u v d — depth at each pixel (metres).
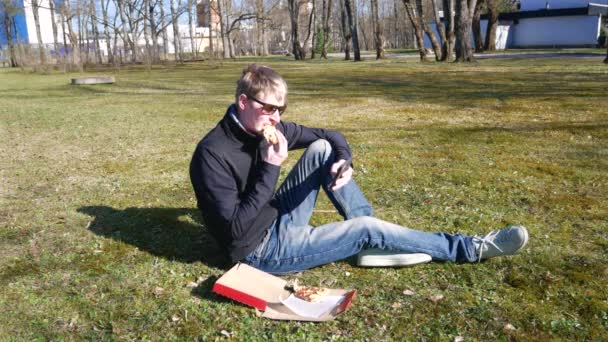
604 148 5.89
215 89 15.17
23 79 23.88
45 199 4.52
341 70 22.20
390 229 2.76
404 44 72.19
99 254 3.26
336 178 2.70
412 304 2.56
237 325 2.41
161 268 3.02
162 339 2.32
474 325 2.38
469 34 23.73
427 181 4.73
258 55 61.84
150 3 41.47
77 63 31.30
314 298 2.55
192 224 3.75
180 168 5.56
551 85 12.57
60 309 2.59
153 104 11.49
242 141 2.63
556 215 3.79
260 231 2.72
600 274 2.82
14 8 41.22
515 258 3.01
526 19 45.56
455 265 2.92
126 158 6.14
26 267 3.09
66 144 7.12
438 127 7.48
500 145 6.18
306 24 63.19
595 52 31.58
